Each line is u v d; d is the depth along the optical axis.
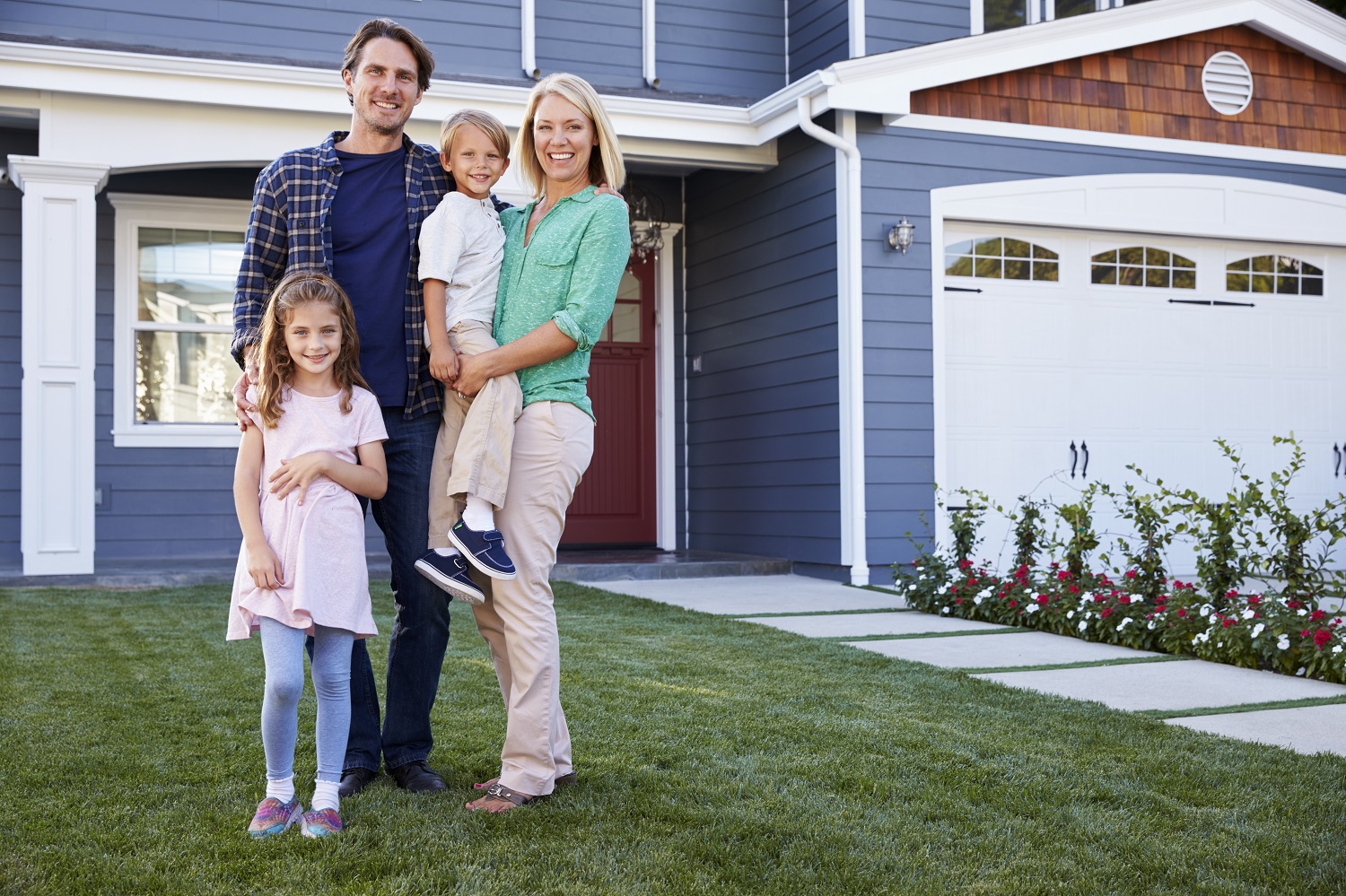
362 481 2.69
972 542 6.82
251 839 2.52
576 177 2.97
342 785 2.91
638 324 10.12
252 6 8.46
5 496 8.32
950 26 9.14
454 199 2.92
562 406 2.87
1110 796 2.89
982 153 8.33
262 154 7.67
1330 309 9.31
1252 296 9.11
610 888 2.26
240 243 9.02
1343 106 9.33
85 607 6.18
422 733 3.04
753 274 9.09
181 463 8.84
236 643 5.05
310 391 2.69
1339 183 9.27
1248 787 2.99
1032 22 9.45
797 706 3.91
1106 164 8.65
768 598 7.14
